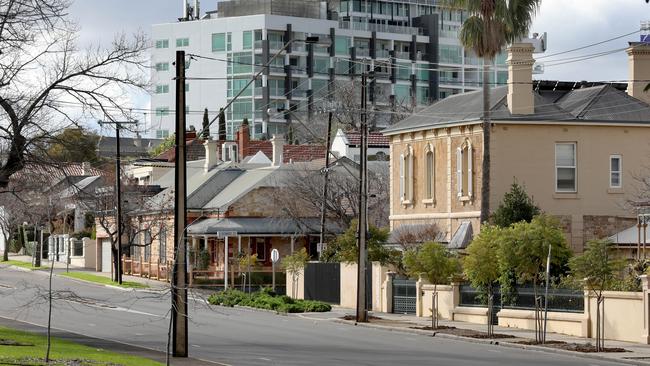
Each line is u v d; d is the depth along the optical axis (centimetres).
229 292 6725
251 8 16838
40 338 3694
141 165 10225
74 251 10812
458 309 5281
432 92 17050
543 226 4675
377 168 9025
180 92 3375
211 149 9688
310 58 16388
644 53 6456
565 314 4478
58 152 3947
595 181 6116
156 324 4816
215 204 8600
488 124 5797
